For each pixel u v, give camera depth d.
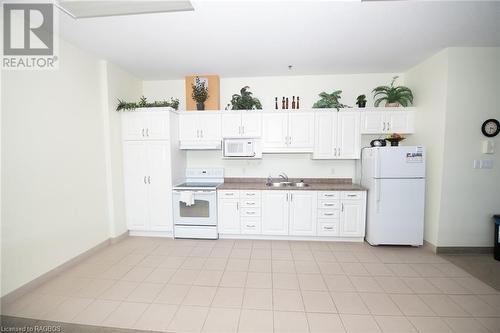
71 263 2.80
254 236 3.73
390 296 2.24
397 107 3.63
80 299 2.19
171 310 2.04
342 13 2.22
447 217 3.14
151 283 2.46
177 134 3.92
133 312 2.02
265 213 3.64
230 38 2.71
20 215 2.23
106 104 3.38
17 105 2.22
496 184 3.07
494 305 2.11
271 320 1.92
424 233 3.43
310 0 2.03
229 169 4.27
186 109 4.07
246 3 2.06
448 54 2.97
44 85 2.49
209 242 3.60
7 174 2.12
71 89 2.83
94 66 3.21
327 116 3.75
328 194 3.54
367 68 3.73
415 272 2.68
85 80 3.05
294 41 2.80
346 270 2.73
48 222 2.52
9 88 2.15
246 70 3.80
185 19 2.31
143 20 2.32
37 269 2.39
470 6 2.12
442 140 3.08
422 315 1.98
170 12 2.18
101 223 3.32
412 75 3.71
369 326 1.86
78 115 2.94
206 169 4.24
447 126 3.04
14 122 2.19
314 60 3.39
